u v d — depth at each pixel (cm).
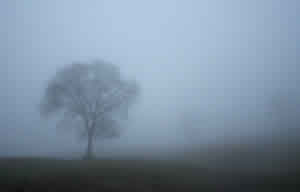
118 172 2100
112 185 1758
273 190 1756
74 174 2006
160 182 1872
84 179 1870
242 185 1869
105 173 2055
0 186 1720
